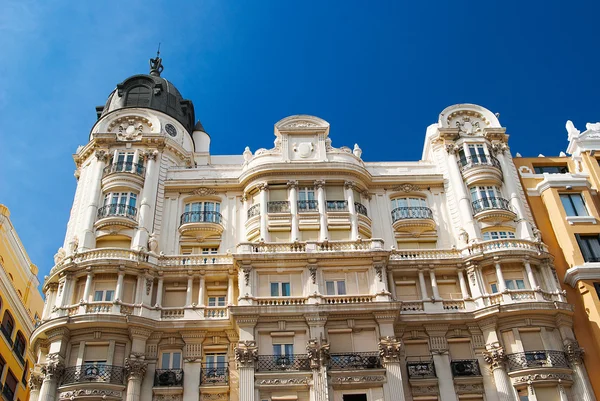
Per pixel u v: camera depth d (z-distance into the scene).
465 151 45.25
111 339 35.19
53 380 33.78
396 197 44.50
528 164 46.78
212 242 41.81
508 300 36.88
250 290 36.69
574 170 46.94
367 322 35.81
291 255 37.62
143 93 49.78
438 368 35.69
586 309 37.91
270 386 33.31
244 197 43.59
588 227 41.50
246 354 33.97
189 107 52.31
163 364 35.62
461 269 39.25
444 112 48.00
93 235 40.41
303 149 45.00
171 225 42.31
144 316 36.06
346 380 33.69
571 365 35.44
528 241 39.56
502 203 42.44
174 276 38.38
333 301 36.31
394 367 34.06
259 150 45.69
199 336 36.16
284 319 35.50
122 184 42.50
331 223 41.12
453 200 43.44
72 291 37.19
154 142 45.34
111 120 46.72
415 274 39.38
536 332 36.50
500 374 35.00
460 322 37.12
